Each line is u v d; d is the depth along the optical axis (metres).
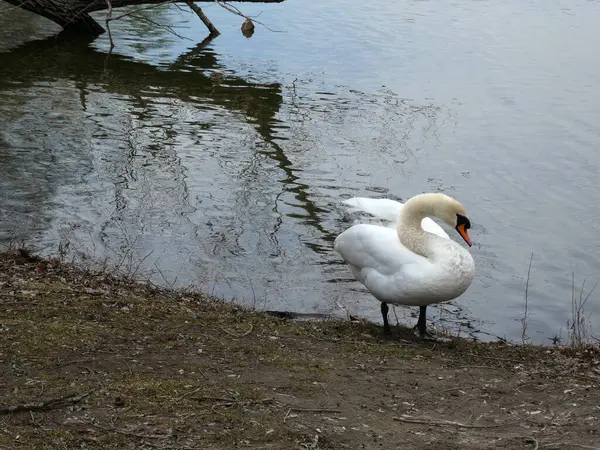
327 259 9.98
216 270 9.48
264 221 10.95
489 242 10.65
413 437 4.99
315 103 16.34
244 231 10.61
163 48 20.69
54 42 20.98
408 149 13.83
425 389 5.90
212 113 15.66
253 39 21.53
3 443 4.40
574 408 5.69
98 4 21.23
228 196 11.72
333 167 12.98
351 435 4.93
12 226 10.28
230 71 18.67
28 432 4.57
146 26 22.97
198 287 8.95
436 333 7.89
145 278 8.99
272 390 5.54
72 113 15.27
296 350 6.60
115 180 12.12
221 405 5.18
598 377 6.45
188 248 10.03
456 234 10.87
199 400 5.21
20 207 10.91
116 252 9.73
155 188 11.90
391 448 4.80
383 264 7.38
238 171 12.70
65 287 7.75
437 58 19.70
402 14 24.52
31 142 13.51
